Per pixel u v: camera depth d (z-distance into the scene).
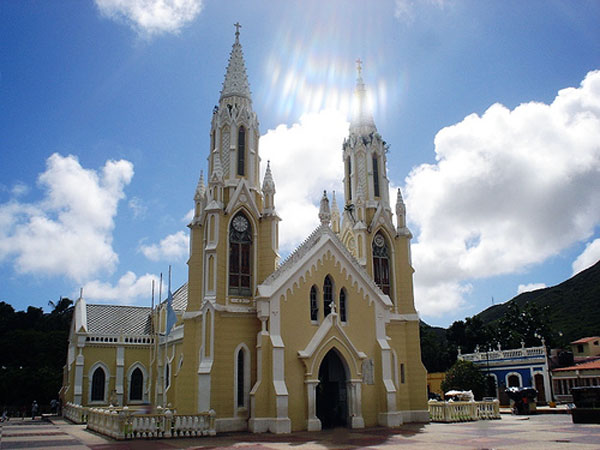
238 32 50.72
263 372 37.91
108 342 61.72
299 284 40.81
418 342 48.19
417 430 36.91
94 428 39.12
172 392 46.41
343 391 41.78
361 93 55.84
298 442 30.45
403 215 51.81
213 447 28.09
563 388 68.38
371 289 44.34
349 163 54.03
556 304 159.12
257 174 46.84
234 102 47.41
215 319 39.19
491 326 107.25
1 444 29.83
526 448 25.09
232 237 43.31
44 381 79.75
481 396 71.12
